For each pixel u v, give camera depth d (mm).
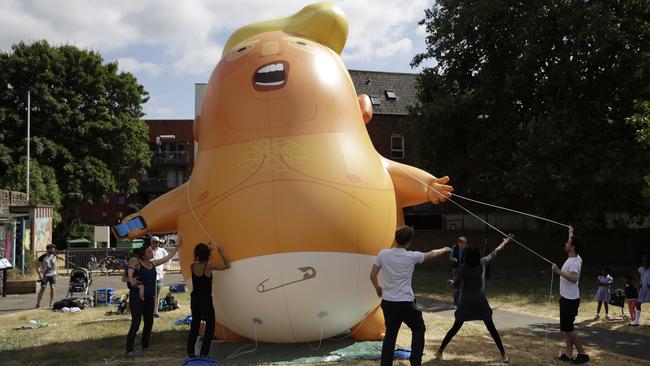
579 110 20000
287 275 6562
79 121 35156
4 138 32719
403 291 5914
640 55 17281
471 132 22562
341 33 8609
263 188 6766
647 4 17703
